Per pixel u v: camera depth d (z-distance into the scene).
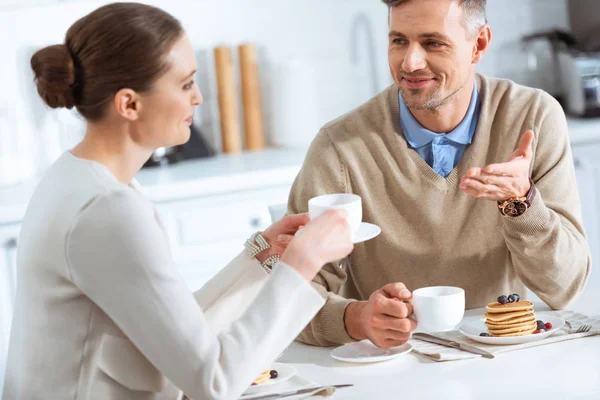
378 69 4.48
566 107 4.30
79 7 4.06
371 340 1.89
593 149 3.87
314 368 1.86
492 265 2.24
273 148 4.30
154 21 1.55
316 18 4.37
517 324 1.85
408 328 1.84
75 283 1.48
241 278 1.91
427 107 2.12
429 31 2.03
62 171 1.56
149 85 1.54
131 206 1.47
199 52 4.23
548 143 2.22
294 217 1.92
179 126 1.59
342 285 2.27
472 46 2.12
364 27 4.43
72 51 1.55
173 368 1.48
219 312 1.88
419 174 2.22
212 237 3.62
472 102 2.25
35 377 1.57
